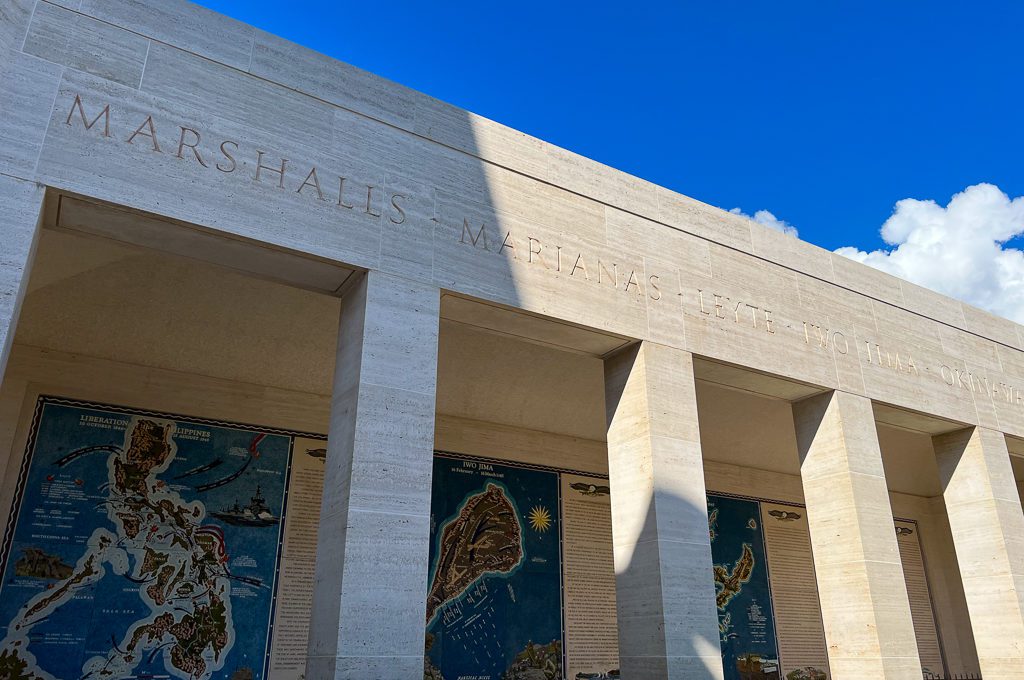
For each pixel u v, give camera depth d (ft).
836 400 35.78
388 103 27.63
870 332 38.93
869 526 33.91
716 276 33.99
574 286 29.40
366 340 24.06
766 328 34.63
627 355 30.99
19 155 20.75
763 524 54.08
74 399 33.71
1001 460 41.29
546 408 45.27
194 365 36.45
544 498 45.11
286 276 25.46
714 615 27.58
